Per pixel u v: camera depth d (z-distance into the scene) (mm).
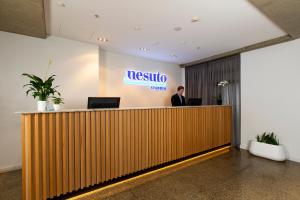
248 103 4770
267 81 4387
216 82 5656
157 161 3115
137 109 2852
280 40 4000
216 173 3291
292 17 2936
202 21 3248
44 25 3303
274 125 4254
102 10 2865
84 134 2312
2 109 3447
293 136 3934
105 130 2512
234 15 3020
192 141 3756
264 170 3422
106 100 2779
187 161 3676
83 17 3107
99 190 2471
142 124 2922
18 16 2926
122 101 5492
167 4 2682
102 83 5074
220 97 5242
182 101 5227
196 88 6363
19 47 3615
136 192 2609
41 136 2010
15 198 2475
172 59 6129
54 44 3990
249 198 2455
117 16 3066
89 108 2619
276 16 2912
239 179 3043
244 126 4855
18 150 3590
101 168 2463
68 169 2193
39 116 1992
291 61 3971
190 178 3078
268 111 4363
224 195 2535
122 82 5484
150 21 3260
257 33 3795
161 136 3188
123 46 4738
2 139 3443
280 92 4148
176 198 2459
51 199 2094
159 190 2670
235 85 5098
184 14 2990
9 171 3447
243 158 4121
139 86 5867
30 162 1915
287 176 3152
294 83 3920
